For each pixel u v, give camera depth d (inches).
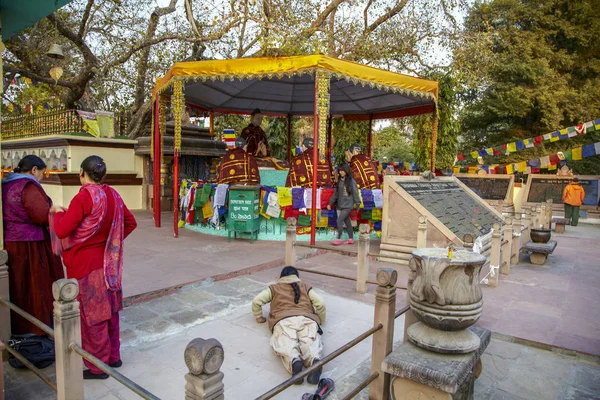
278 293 149.6
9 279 136.3
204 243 323.6
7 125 601.9
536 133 913.5
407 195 279.4
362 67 330.3
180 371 132.4
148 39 528.4
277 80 463.5
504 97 868.6
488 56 568.7
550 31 875.4
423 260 108.7
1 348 101.3
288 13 474.3
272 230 353.4
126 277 225.0
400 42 551.5
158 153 399.2
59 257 147.7
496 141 954.1
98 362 87.0
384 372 114.5
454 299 106.0
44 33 544.4
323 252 315.9
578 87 906.7
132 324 170.2
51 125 507.5
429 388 104.3
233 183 350.6
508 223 272.8
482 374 143.4
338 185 330.6
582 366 150.2
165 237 346.6
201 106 538.6
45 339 137.3
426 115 570.3
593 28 860.0
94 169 123.9
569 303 214.1
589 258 340.8
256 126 479.2
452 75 573.3
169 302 197.2
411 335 115.0
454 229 271.0
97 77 566.3
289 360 124.8
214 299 202.7
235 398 118.0
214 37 490.9
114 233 126.5
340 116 622.2
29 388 122.4
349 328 171.3
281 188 335.0
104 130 504.7
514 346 165.9
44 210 135.9
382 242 294.4
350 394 104.3
